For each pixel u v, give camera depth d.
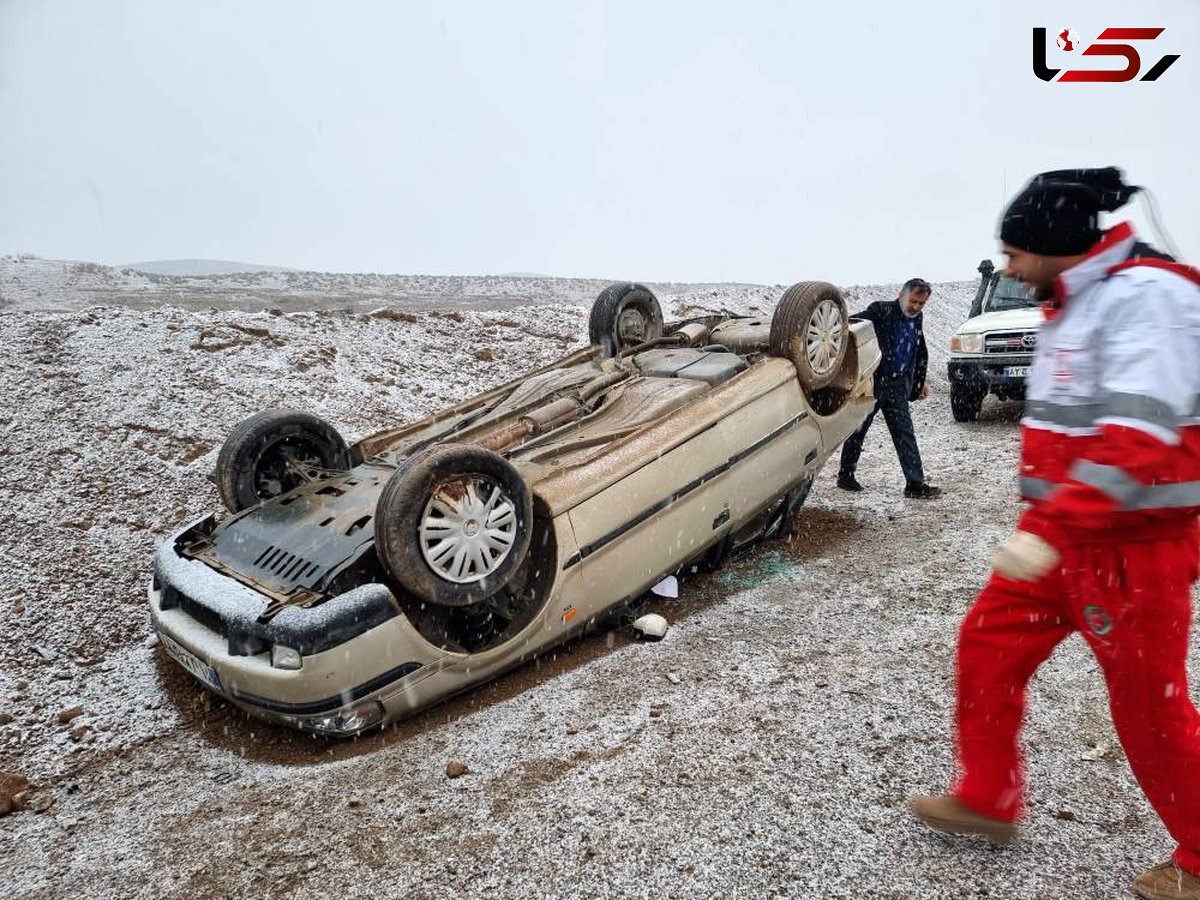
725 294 16.30
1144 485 2.12
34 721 4.36
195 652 4.16
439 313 11.68
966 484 7.51
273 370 8.77
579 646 4.89
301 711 3.83
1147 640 2.31
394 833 3.27
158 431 7.32
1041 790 3.21
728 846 3.02
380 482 4.92
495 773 3.61
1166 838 2.91
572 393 5.66
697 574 5.76
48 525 5.99
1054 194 2.33
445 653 4.11
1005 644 2.62
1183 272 2.23
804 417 5.91
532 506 4.37
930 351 15.91
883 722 3.73
